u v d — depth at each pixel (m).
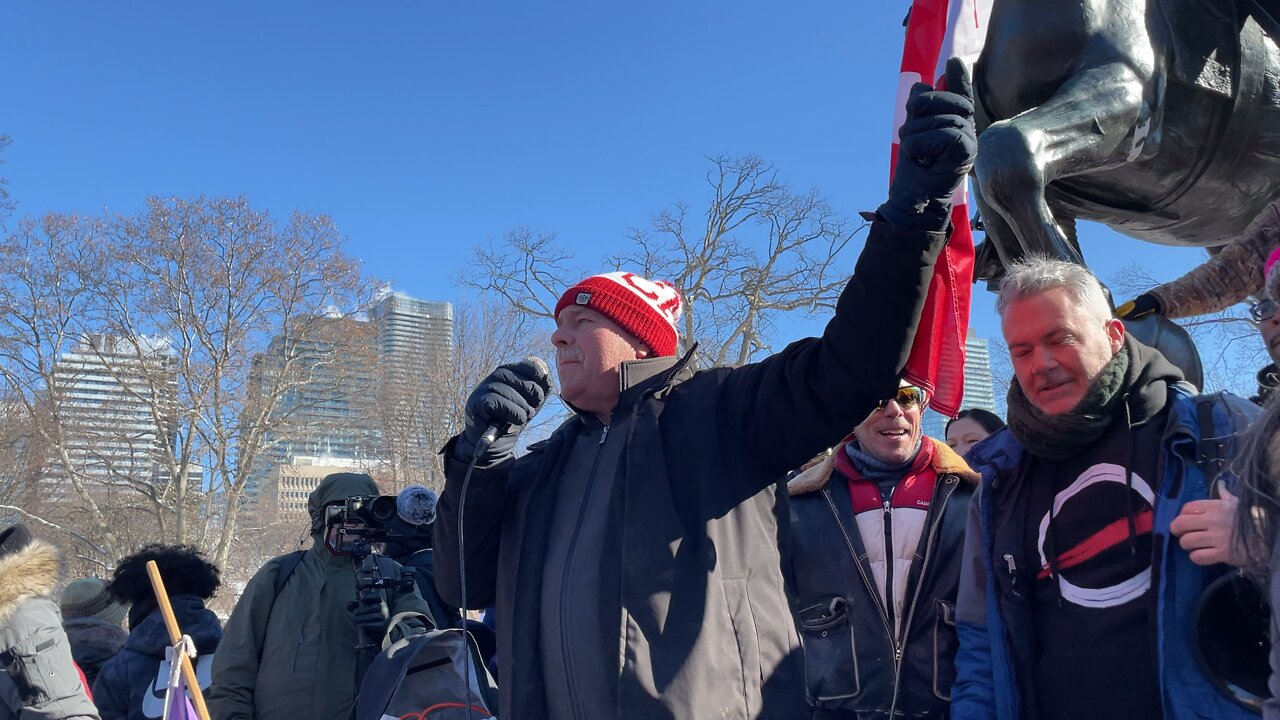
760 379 2.05
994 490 2.29
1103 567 2.01
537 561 2.13
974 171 2.94
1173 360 2.81
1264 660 1.66
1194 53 3.31
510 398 2.15
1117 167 3.23
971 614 2.32
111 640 5.04
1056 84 3.24
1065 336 2.00
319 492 3.88
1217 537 1.68
